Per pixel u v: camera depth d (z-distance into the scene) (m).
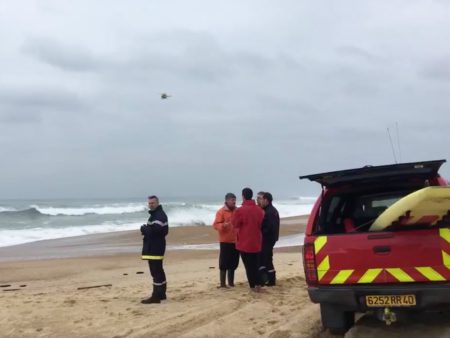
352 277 5.24
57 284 12.16
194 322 6.91
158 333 6.42
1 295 10.12
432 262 5.00
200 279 11.37
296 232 27.56
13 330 6.84
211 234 26.47
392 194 6.44
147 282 11.52
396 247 5.11
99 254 19.47
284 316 7.01
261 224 9.23
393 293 5.07
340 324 5.75
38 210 46.34
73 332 6.62
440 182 5.73
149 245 8.49
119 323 6.97
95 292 10.00
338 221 6.48
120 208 52.22
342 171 5.60
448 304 4.97
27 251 21.19
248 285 9.85
